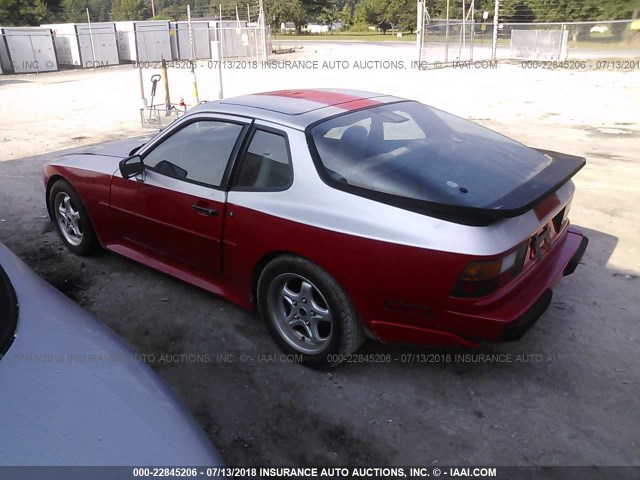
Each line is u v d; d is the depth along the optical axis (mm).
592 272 4305
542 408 2807
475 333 2568
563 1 35000
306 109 3301
